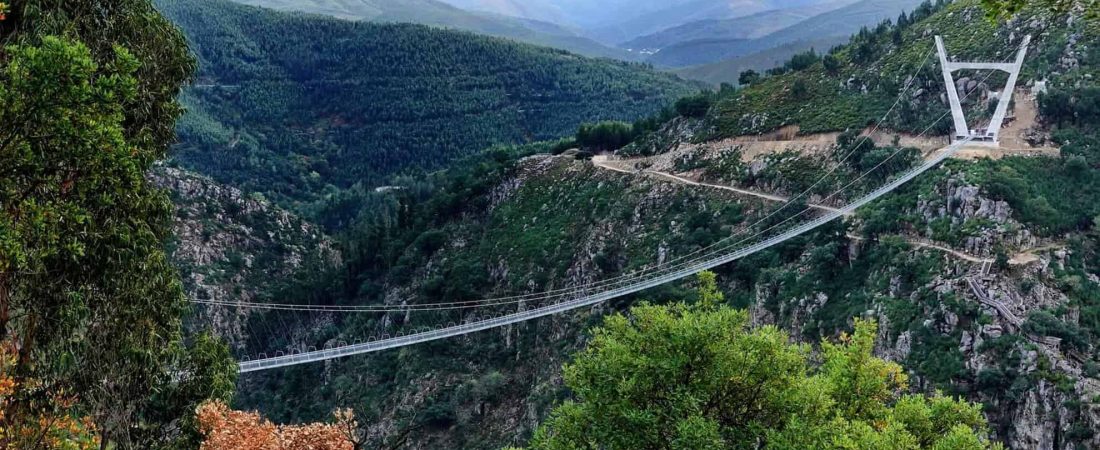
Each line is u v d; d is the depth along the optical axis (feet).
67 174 85.61
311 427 112.68
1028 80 348.59
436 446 331.57
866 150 373.61
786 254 314.76
